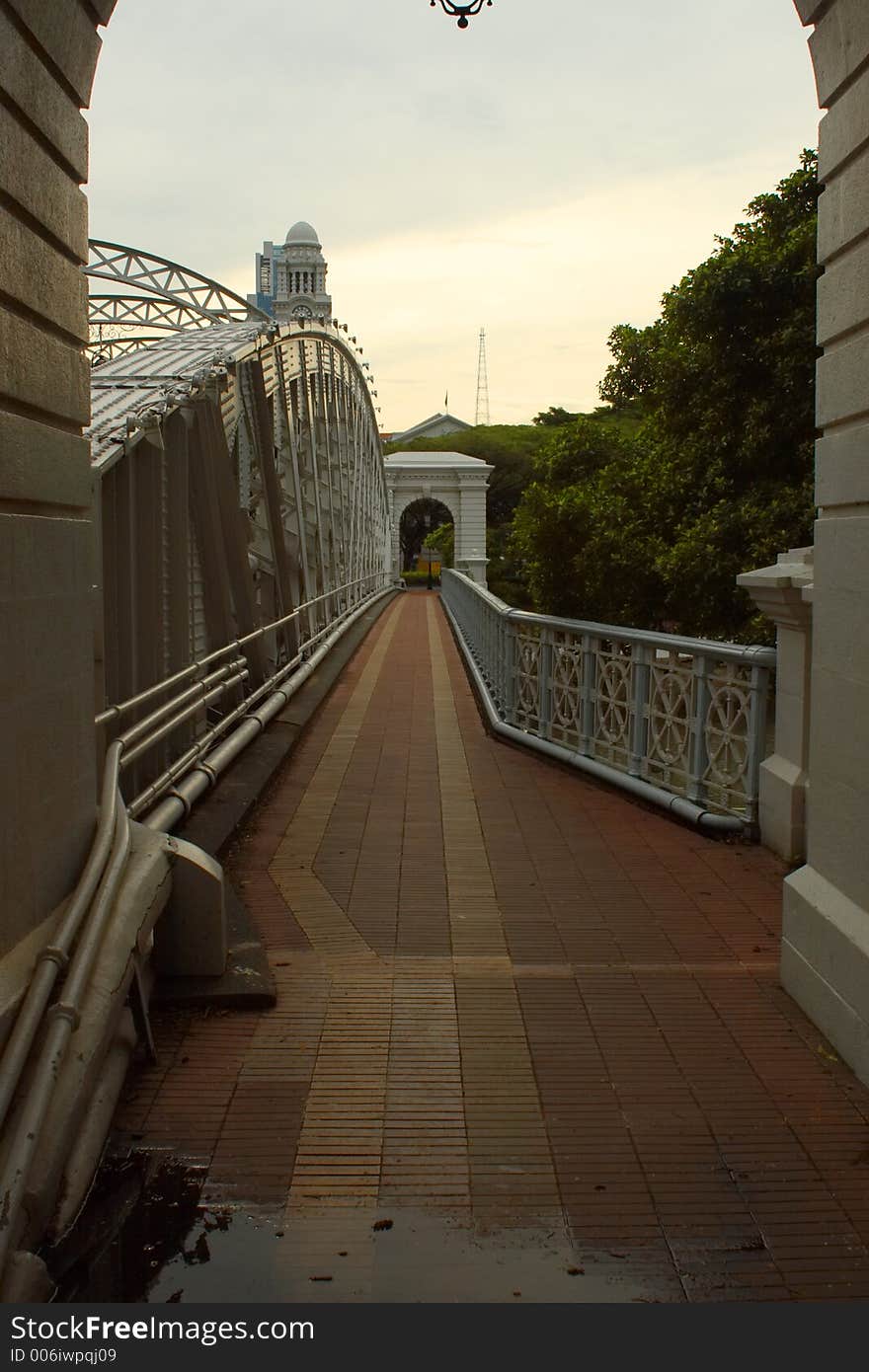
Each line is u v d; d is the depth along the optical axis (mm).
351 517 19828
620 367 16875
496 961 4141
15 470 2666
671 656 6348
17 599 2697
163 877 3516
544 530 17078
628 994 3852
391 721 9930
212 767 6082
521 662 8906
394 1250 2461
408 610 26828
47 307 2910
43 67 2809
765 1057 3379
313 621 13758
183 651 6191
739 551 12734
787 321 12211
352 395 19719
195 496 6934
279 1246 2473
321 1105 3074
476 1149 2871
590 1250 2465
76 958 2766
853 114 3143
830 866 3564
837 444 3367
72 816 3166
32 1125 2320
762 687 5605
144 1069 3262
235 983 3721
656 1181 2732
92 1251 2443
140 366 7168
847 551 3322
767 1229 2549
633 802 6699
